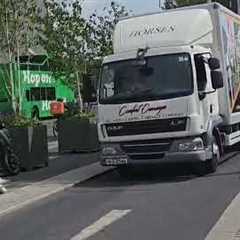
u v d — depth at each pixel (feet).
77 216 36.17
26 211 38.91
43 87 131.44
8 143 53.83
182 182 47.16
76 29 85.25
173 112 47.14
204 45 53.16
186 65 47.50
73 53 85.61
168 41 51.19
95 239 30.14
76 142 70.28
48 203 41.29
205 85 48.85
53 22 83.46
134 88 48.19
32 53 90.33
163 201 39.40
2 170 53.52
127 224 33.12
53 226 33.86
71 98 141.08
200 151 47.39
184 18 52.42
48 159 61.16
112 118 48.62
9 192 45.24
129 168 52.60
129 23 53.26
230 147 63.21
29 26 69.41
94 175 52.54
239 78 58.80
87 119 70.13
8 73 77.51
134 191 44.27
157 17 53.01
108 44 87.10
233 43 57.77
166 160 47.67
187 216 34.42
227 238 28.48
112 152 48.96
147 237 29.99
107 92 49.01
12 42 68.74
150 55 48.29
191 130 47.01
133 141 48.29
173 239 29.37
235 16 59.67
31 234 32.30
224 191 41.78
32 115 126.41
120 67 48.85
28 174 54.75
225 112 54.13
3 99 87.40
